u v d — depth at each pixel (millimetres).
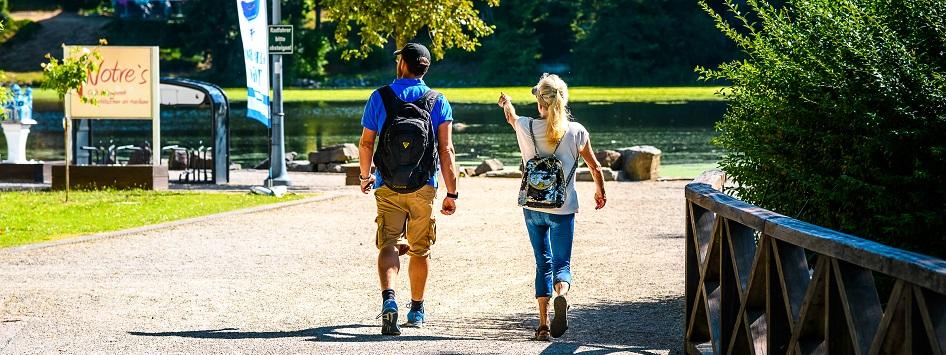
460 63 194375
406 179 13438
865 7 13312
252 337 13375
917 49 12773
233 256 21781
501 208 30688
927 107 12008
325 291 17828
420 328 14383
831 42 13312
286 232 25484
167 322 14836
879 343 7121
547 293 13539
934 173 12188
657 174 41969
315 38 190875
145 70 38281
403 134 13367
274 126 38062
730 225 10172
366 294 17547
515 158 60062
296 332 13859
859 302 7578
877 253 7094
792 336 8570
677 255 21844
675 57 188250
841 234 7934
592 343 13750
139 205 31141
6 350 12477
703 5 14930
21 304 16375
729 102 14719
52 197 33688
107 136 83812
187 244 23484
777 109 13625
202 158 47438
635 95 154750
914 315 6742
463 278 19391
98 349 12508
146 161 48656
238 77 189125
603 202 13758
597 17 191375
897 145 12219
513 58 188500
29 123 40906
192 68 194125
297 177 42812
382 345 12570
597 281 18875
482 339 13359
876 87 12297
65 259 21312
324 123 96875
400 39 43094
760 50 14164
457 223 27312
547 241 13688
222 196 33875
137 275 19406
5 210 29672
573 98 145875
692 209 11617
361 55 43531
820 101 13000
